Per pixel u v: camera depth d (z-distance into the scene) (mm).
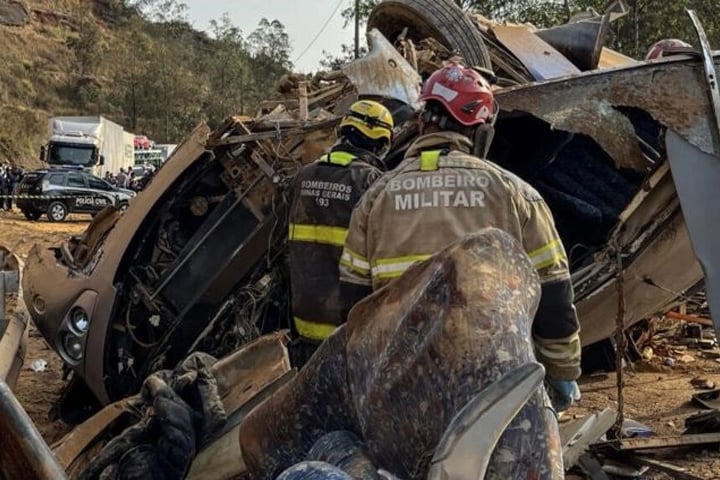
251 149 5156
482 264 1896
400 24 6527
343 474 1836
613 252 4746
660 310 6168
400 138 4949
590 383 6781
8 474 1745
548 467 1729
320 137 5137
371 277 2969
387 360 1951
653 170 4371
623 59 7309
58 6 89312
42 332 5664
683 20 22234
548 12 22797
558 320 2709
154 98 80688
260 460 2377
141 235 5332
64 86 78062
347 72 5312
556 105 4355
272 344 3672
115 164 39875
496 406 1621
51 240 18969
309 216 4070
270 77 92312
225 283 5234
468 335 1787
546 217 2797
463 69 2990
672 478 4441
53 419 5695
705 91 4121
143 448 3146
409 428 1879
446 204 2777
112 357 5352
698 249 3938
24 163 55625
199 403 3330
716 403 5863
